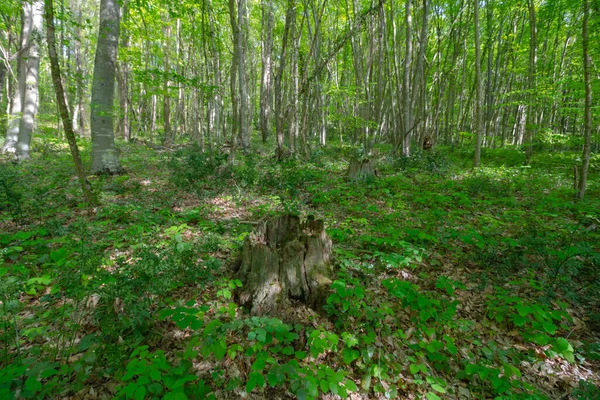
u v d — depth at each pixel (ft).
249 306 9.91
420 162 36.45
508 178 29.09
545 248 13.06
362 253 13.74
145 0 30.73
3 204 17.22
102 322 7.73
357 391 7.59
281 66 35.35
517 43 54.03
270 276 10.00
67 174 27.07
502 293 10.55
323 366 7.33
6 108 63.41
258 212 18.54
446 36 55.21
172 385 6.03
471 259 13.53
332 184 26.68
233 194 22.43
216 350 7.15
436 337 9.29
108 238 13.48
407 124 40.65
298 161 37.29
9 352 7.80
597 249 14.29
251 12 65.26
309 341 7.85
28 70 34.09
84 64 72.23
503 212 19.58
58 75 16.29
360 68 52.03
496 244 13.55
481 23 55.98
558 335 9.70
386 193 22.94
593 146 48.39
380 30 43.27
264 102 63.93
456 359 8.68
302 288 10.03
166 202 19.95
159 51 51.90
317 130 77.56
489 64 56.90
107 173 26.91
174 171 26.61
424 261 13.48
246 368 7.85
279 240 11.17
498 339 9.41
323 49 59.77
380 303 10.17
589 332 9.82
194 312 7.50
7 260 11.76
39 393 6.55
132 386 5.82
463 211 19.72
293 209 17.57
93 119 26.53
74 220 16.38
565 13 47.44
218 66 39.91
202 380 6.87
